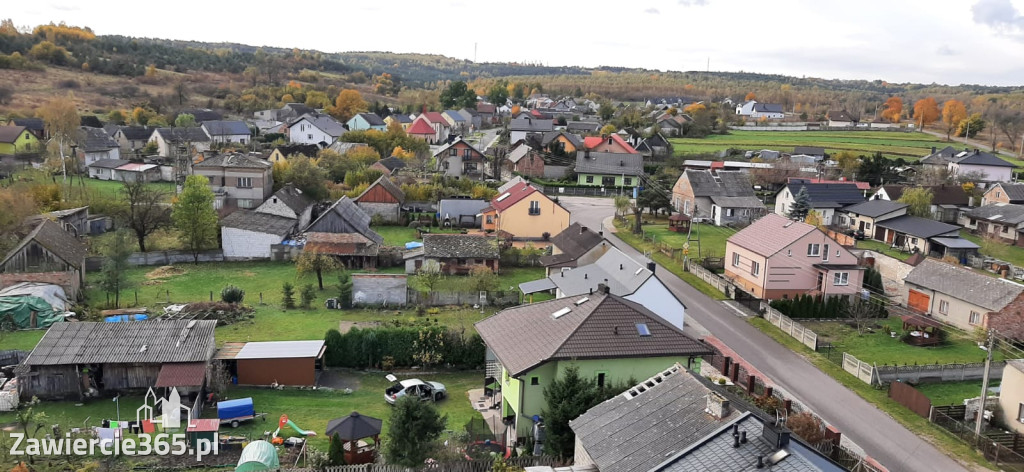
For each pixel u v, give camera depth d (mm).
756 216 91000
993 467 35344
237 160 86438
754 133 176250
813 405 41438
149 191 76562
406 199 95625
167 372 38656
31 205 71750
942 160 127562
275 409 39188
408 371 46875
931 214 92688
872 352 50500
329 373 45812
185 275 66500
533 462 30547
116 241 60969
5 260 56281
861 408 41375
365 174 102812
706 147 148500
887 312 59344
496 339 39156
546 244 76562
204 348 40250
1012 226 84438
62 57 197000
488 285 60344
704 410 25547
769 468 20891
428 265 63531
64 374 38906
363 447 33781
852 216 90125
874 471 32125
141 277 65250
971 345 52156
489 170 120188
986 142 168250
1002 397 40062
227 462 32562
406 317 56062
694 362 36625
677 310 48062
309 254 62594
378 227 87312
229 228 71438
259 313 55969
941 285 58281
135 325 41344
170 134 126812
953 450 36875
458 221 87250
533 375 34656
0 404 37406
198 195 70438
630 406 27734
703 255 74375
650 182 105812
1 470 30219
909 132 184250
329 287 64000
